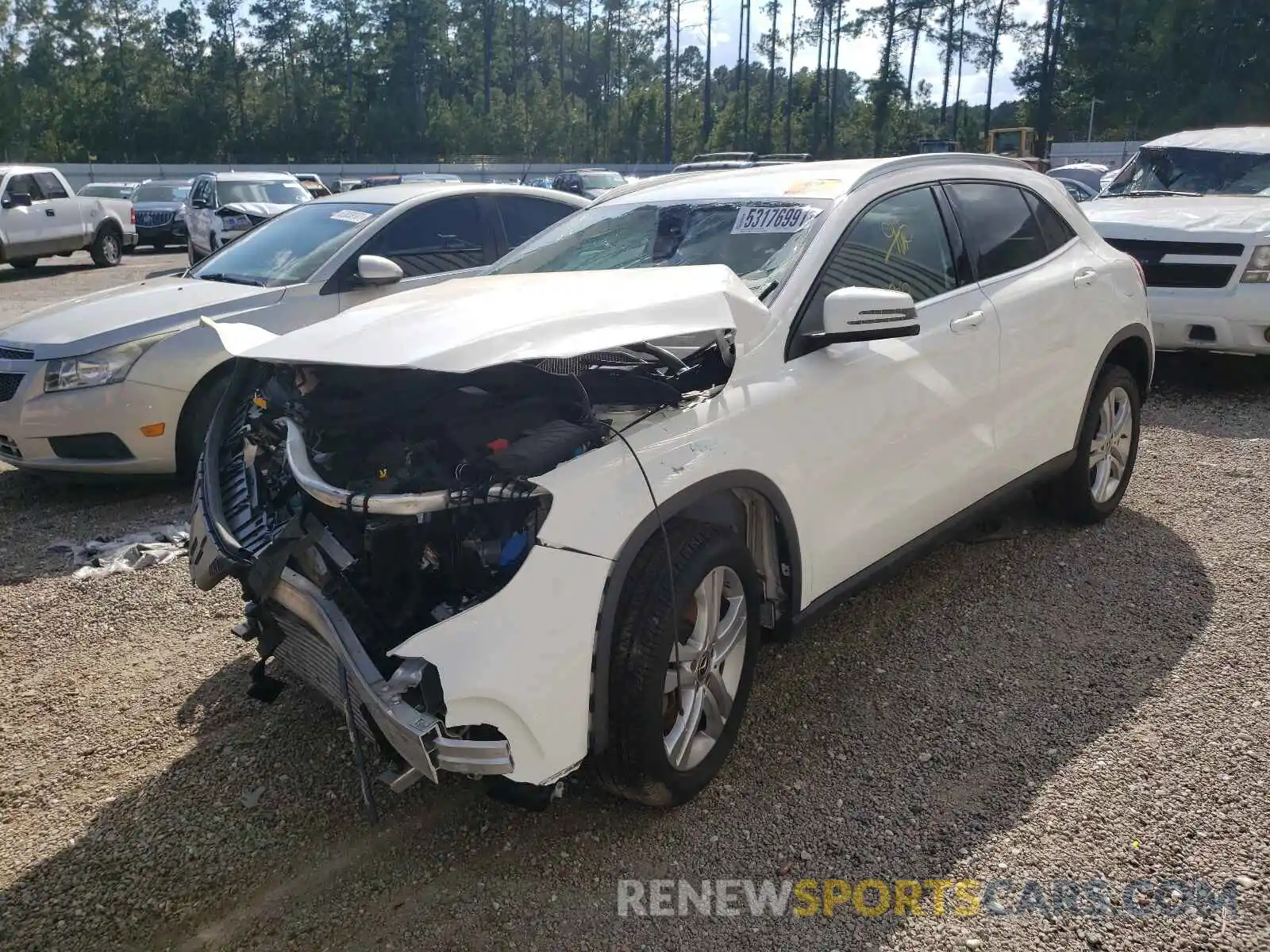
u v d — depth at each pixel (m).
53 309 6.41
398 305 3.30
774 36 79.38
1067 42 70.69
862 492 3.54
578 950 2.52
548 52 109.25
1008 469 4.32
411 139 83.69
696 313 2.95
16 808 3.15
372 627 2.64
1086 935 2.50
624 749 2.77
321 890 2.75
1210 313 7.29
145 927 2.64
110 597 4.63
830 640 4.04
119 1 83.50
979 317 4.06
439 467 2.76
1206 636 3.93
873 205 3.82
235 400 3.77
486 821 3.02
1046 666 3.78
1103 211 8.26
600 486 2.67
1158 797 2.99
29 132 75.56
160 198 27.27
